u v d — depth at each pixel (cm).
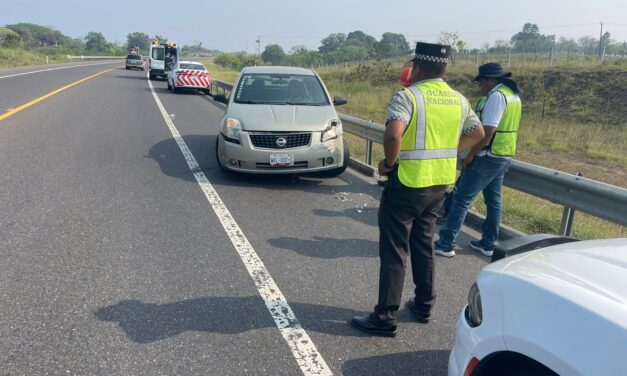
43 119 1168
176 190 657
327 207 625
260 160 677
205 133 1102
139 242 474
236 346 315
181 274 411
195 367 292
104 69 4162
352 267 445
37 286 377
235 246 477
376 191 717
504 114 450
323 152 692
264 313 358
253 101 770
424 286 355
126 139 984
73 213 544
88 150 866
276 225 545
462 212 474
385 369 302
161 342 315
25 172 702
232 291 388
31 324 326
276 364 300
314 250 480
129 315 344
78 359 293
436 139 320
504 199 686
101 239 475
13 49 4812
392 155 309
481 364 203
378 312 335
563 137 1310
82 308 350
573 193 480
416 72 329
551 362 171
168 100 1856
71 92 1862
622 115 1588
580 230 577
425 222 345
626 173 979
